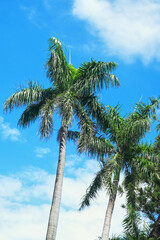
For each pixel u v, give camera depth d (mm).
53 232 17172
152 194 17719
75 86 19938
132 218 17000
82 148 18328
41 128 17734
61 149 18938
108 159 18797
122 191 18766
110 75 19734
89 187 20500
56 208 17672
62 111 18109
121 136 20156
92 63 20219
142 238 16594
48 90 20109
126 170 19766
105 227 18609
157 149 20000
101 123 20328
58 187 18078
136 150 20344
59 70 19344
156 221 17219
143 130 19156
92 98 20188
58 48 19703
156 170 18797
